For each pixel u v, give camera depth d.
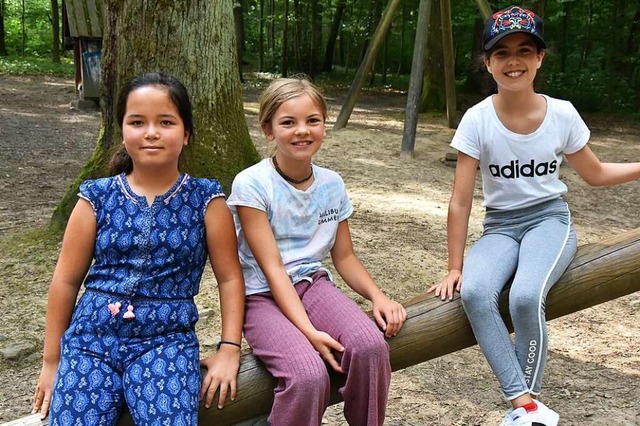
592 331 3.68
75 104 12.02
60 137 9.24
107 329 1.76
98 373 1.71
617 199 6.86
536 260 2.02
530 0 10.92
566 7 15.62
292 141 1.93
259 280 2.04
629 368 3.25
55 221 4.65
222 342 1.89
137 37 4.38
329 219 2.08
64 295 1.83
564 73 15.92
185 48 4.42
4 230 4.84
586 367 3.25
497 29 2.07
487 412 2.81
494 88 13.72
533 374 1.96
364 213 5.58
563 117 2.14
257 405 1.90
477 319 1.96
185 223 1.83
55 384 1.72
